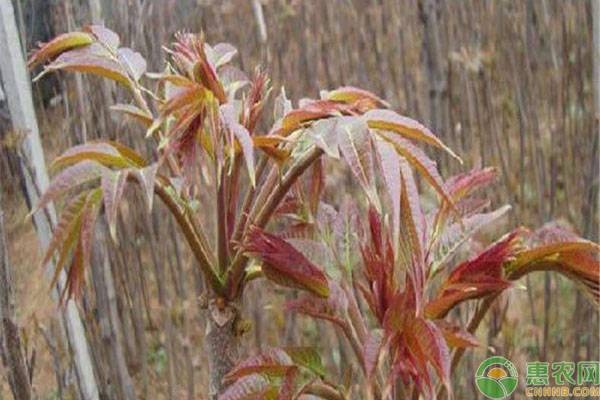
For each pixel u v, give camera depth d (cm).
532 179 149
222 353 58
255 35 149
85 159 55
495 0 147
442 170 136
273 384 54
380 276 54
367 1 154
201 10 142
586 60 144
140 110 60
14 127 79
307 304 56
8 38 79
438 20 143
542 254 55
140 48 105
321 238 59
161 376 134
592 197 126
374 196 49
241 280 58
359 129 50
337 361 130
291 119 54
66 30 93
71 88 98
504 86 150
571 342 132
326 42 153
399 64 150
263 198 57
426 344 51
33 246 87
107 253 101
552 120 150
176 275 137
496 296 58
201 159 52
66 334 88
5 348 75
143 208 119
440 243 58
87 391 90
